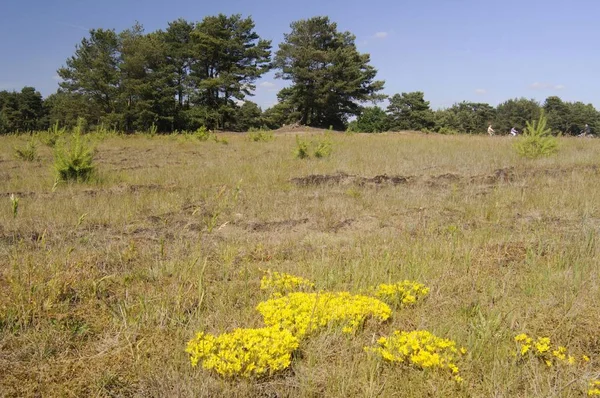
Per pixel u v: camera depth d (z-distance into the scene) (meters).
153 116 38.28
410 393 3.27
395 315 4.35
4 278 4.70
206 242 6.37
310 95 44.03
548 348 3.73
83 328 4.00
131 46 37.97
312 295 4.30
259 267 5.32
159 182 10.83
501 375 3.40
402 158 14.98
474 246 5.95
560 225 7.13
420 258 5.49
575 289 4.68
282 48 43.47
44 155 15.68
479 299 4.58
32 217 7.29
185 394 3.17
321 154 15.27
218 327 4.05
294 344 3.55
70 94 40.53
